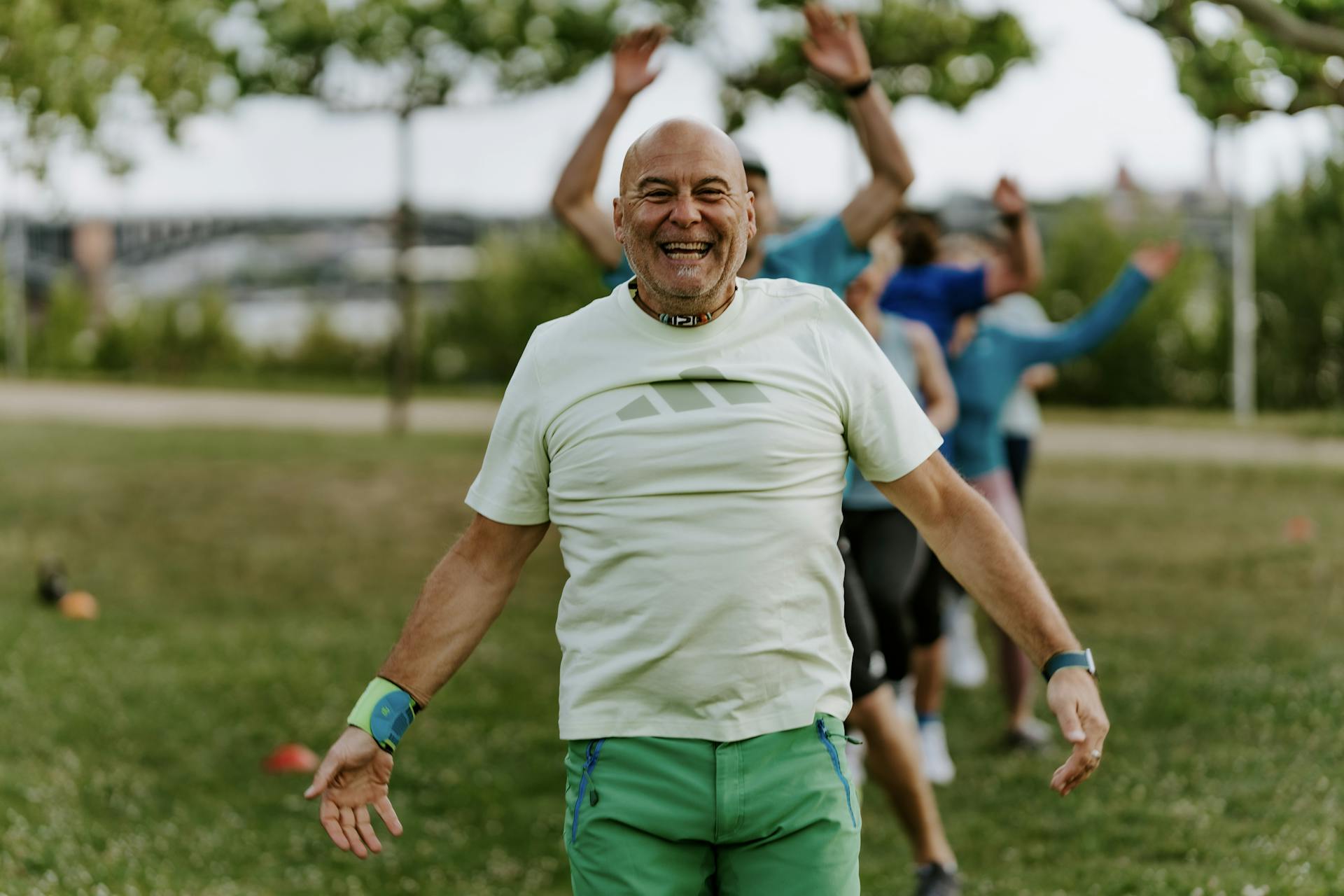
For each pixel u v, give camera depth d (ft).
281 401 90.38
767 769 8.70
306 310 108.27
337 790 9.20
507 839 18.29
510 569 9.35
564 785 20.35
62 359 107.86
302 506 46.96
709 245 8.64
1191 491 47.67
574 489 8.82
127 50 26.21
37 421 73.92
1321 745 18.74
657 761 8.71
